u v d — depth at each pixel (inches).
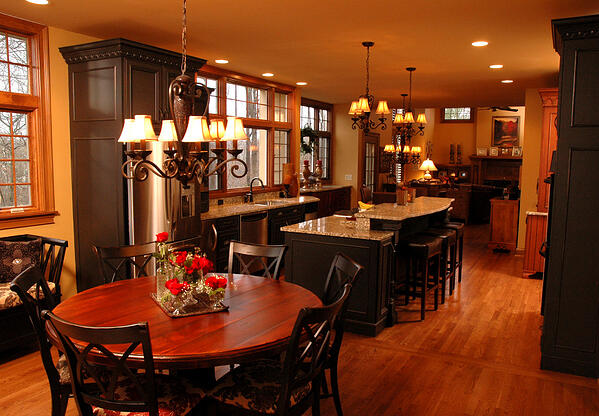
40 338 84.4
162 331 82.5
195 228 184.4
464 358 141.7
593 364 128.8
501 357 142.6
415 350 147.6
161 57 167.5
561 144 125.8
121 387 85.1
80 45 157.6
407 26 158.2
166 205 168.9
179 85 95.0
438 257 186.1
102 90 159.8
